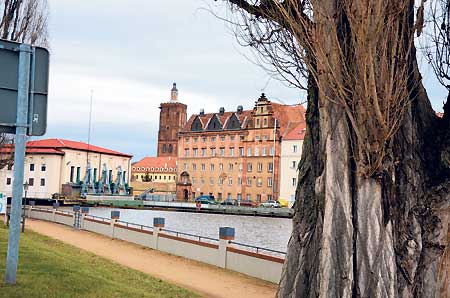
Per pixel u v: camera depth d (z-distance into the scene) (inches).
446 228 250.2
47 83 286.4
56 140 3850.9
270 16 293.3
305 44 273.0
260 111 3777.1
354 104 255.1
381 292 241.1
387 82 248.7
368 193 252.8
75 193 3580.2
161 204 3292.3
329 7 261.7
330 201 257.4
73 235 1202.6
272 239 1437.0
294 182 3511.3
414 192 263.1
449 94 281.6
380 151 250.8
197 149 4234.7
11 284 304.7
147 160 5831.7
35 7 1147.9
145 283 554.9
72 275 411.2
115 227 1181.1
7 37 1095.6
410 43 262.8
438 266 247.4
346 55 258.4
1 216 1690.5
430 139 279.7
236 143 3939.5
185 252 879.7
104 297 355.6
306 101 310.8
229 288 621.6
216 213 2999.5
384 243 247.3
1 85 274.4
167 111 6269.7
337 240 252.8
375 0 245.3
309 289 273.3
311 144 300.8
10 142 1402.6
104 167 3981.3
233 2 309.6
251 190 3784.5
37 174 3678.6
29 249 549.6
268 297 576.1
